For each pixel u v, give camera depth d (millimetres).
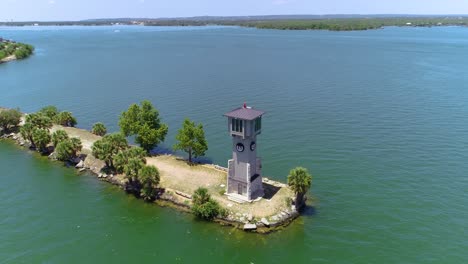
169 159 90750
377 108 135000
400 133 109688
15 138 111000
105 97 156375
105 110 138375
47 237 66125
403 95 153000
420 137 106250
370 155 95188
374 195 76938
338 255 60469
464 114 126188
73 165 93500
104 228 68438
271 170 88250
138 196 78438
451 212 70625
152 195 76688
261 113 69188
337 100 146375
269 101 146375
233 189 73562
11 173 89750
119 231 67562
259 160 73562
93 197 78625
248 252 61688
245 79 188375
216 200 71625
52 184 84312
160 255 61625
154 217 71188
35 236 66375
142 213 72562
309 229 66500
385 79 184875
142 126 94312
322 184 81562
